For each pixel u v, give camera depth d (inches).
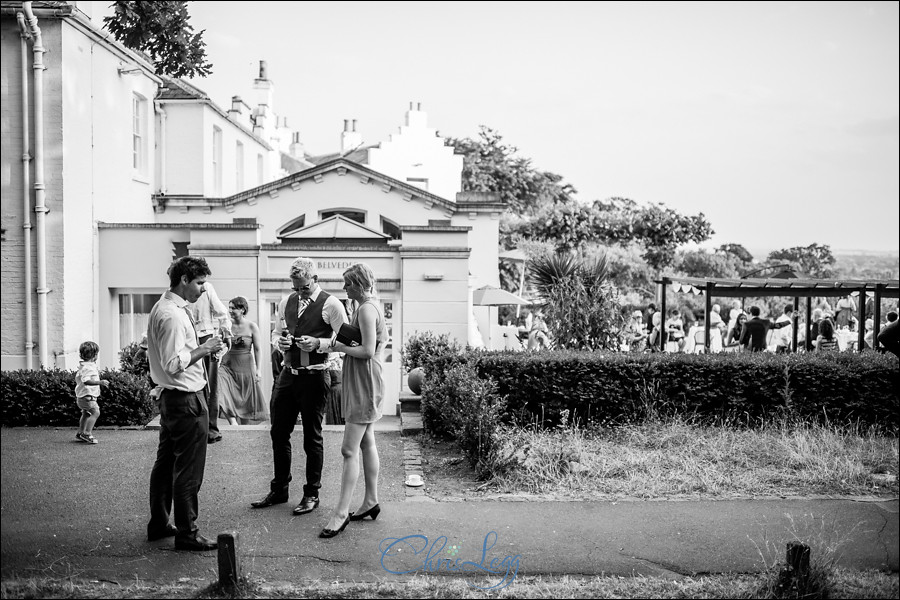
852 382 430.6
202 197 820.6
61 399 444.8
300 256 654.5
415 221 872.3
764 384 433.7
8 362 569.6
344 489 269.3
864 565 245.6
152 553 249.6
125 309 673.6
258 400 469.1
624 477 337.7
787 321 863.1
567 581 229.9
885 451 379.2
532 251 1362.0
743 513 293.7
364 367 268.7
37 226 570.3
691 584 227.0
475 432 349.4
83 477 336.8
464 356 445.4
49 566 237.3
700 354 460.1
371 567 240.7
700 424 426.0
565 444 368.5
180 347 248.5
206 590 217.3
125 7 874.8
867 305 877.8
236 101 1074.1
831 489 325.1
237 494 313.3
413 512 291.9
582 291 577.3
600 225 1406.3
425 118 1706.4
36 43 563.8
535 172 2242.9
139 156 778.8
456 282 655.1
